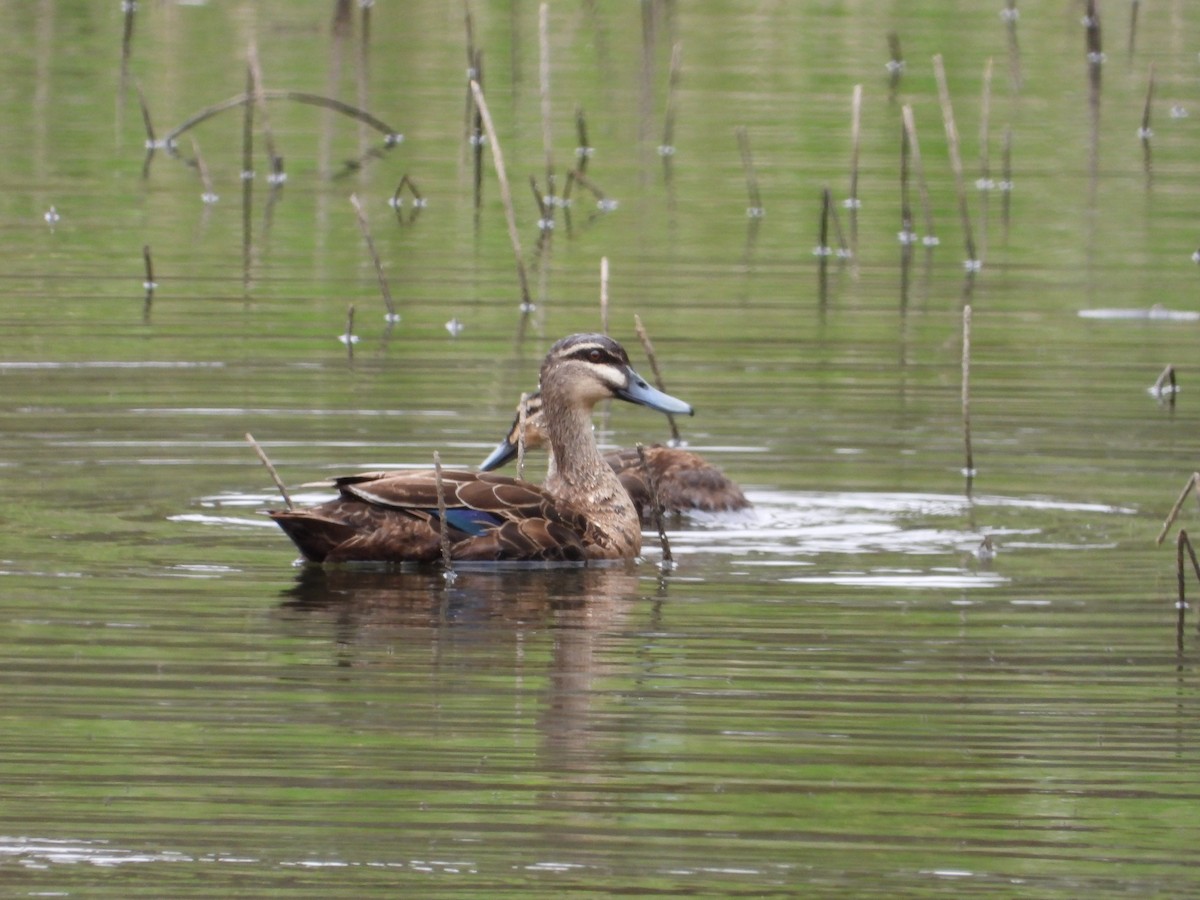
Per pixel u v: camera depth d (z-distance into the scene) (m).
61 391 17.41
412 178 28.16
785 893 8.26
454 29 37.91
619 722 10.18
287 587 12.65
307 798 9.15
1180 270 23.34
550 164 26.56
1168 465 15.93
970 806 9.16
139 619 11.83
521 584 12.93
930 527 14.41
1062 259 24.00
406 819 8.93
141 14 38.72
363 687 10.68
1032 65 35.31
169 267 22.66
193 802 9.09
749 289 22.23
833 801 9.20
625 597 12.61
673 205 26.81
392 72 34.25
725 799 9.20
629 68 35.22
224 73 33.56
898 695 10.62
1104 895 8.23
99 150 29.09
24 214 25.22
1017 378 18.55
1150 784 9.41
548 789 9.29
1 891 8.23
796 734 10.02
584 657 11.25
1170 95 33.72
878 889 8.30
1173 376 18.09
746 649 11.47
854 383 18.36
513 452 15.64
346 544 13.09
